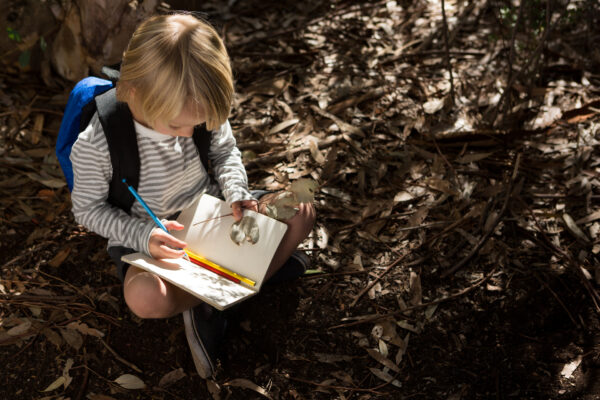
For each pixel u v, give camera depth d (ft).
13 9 10.17
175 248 6.48
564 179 8.91
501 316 7.36
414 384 6.74
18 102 10.13
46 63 10.61
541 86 10.54
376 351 7.04
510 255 8.00
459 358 6.97
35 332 7.04
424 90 10.57
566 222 8.27
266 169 9.29
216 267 6.30
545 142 9.50
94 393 6.53
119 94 5.53
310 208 6.82
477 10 12.25
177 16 5.44
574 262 7.79
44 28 10.33
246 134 9.90
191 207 6.64
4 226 8.28
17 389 6.54
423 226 8.34
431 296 7.63
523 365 6.85
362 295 7.63
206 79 5.17
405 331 7.27
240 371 6.84
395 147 9.61
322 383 6.73
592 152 9.27
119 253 6.46
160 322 7.26
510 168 9.16
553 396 6.53
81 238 8.20
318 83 10.82
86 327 7.10
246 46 11.63
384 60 11.29
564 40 11.39
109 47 10.01
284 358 6.97
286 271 7.51
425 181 9.00
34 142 9.50
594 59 11.05
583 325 7.20
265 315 7.40
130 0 9.80
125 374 6.70
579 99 10.20
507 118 9.86
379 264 8.02
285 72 11.03
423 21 12.17
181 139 6.33
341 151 9.54
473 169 9.16
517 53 11.05
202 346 6.58
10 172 9.01
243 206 6.67
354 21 12.26
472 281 7.75
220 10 12.37
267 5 12.66
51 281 7.66
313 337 7.19
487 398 6.57
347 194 8.91
